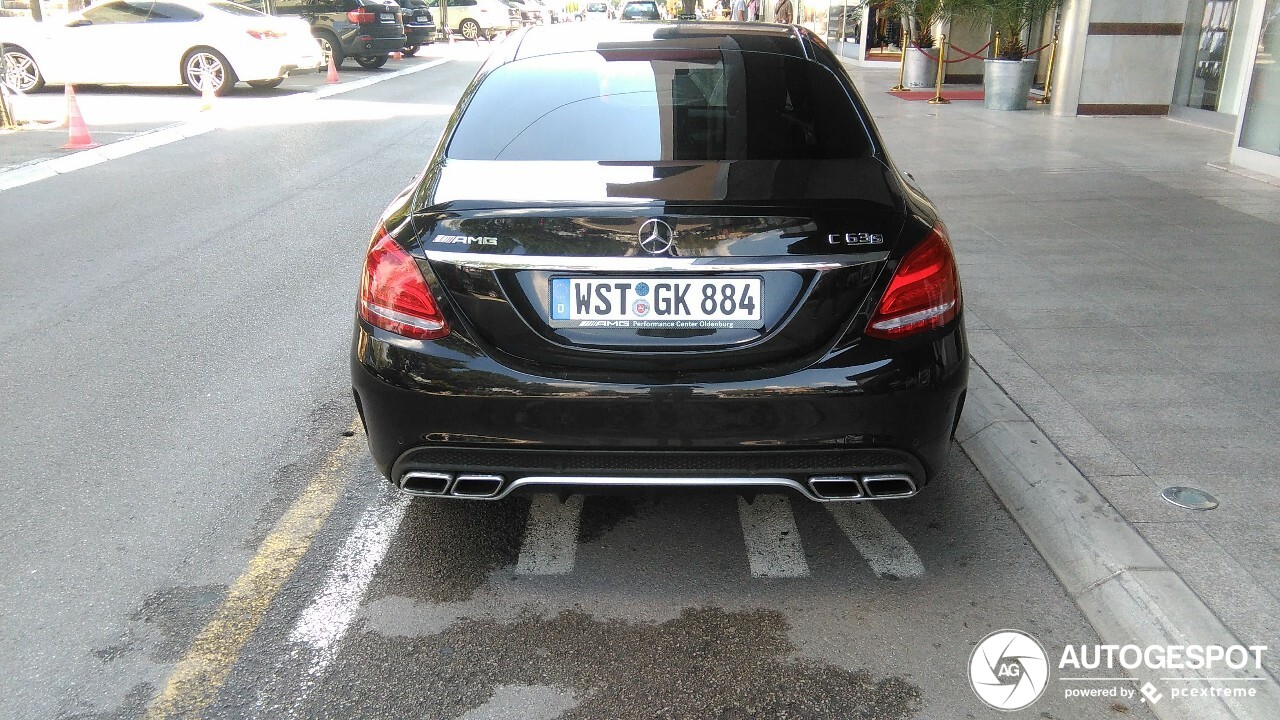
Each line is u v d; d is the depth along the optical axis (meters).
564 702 2.46
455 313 2.64
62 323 5.34
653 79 3.37
